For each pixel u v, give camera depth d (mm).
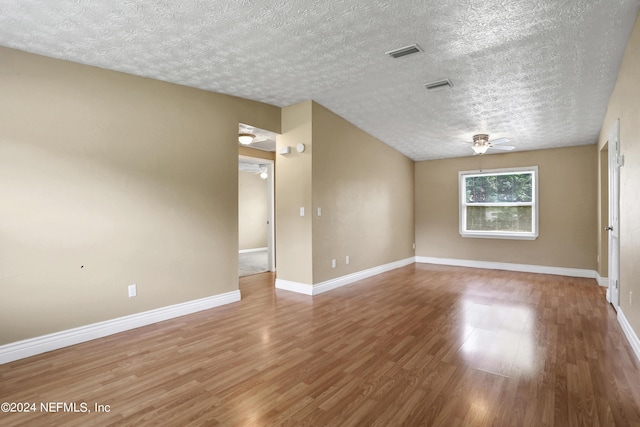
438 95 3893
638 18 2309
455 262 7004
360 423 1795
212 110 3938
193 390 2127
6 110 2553
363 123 5141
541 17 2371
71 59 2855
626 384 2174
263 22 2484
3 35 2432
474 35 2639
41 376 2314
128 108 3227
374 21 2479
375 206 5906
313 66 3248
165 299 3498
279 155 4805
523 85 3508
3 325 2531
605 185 4930
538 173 6133
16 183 2592
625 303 3082
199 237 3797
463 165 6922
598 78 3277
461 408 1926
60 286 2801
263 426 1771
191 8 2275
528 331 3150
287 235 4754
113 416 1859
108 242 3082
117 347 2801
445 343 2873
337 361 2535
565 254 5906
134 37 2615
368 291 4703
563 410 1896
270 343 2883
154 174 3406
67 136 2846
